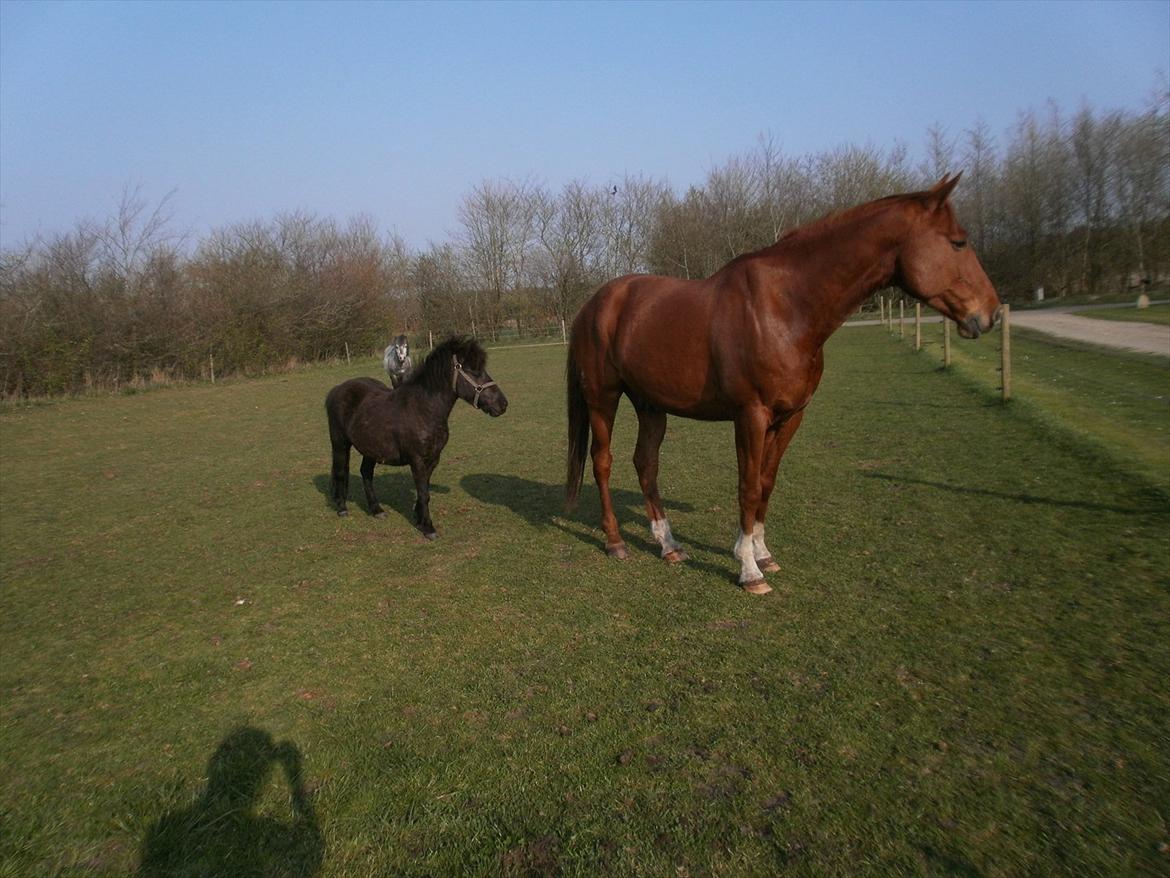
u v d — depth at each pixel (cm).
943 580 430
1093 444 710
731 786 260
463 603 452
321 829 253
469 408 1491
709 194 4353
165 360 2489
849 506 600
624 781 266
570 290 4269
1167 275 4206
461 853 237
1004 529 511
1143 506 532
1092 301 3947
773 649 360
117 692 366
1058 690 306
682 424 1121
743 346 416
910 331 2550
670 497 686
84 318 2239
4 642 441
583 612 424
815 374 427
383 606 458
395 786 273
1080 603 385
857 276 398
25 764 305
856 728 289
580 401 548
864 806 246
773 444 452
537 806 256
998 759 264
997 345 1911
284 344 2931
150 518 750
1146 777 250
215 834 255
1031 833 229
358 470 938
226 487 883
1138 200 4197
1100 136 4334
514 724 309
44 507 829
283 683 363
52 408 1891
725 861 226
